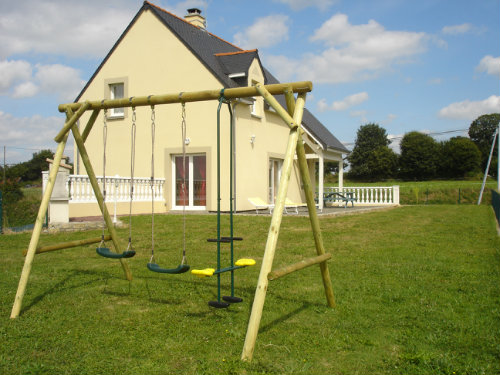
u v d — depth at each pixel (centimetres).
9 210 1324
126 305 502
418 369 338
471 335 404
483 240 966
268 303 504
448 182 5569
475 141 7675
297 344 388
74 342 393
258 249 848
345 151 2333
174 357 362
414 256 771
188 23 1903
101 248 549
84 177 1291
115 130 1708
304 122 1781
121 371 338
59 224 1037
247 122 1636
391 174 7000
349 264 707
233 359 355
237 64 1673
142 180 1498
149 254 805
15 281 605
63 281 608
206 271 404
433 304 495
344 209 1877
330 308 486
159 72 1650
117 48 1722
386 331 417
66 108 570
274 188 1916
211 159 1553
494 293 536
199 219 1261
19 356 363
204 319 455
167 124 1620
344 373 334
